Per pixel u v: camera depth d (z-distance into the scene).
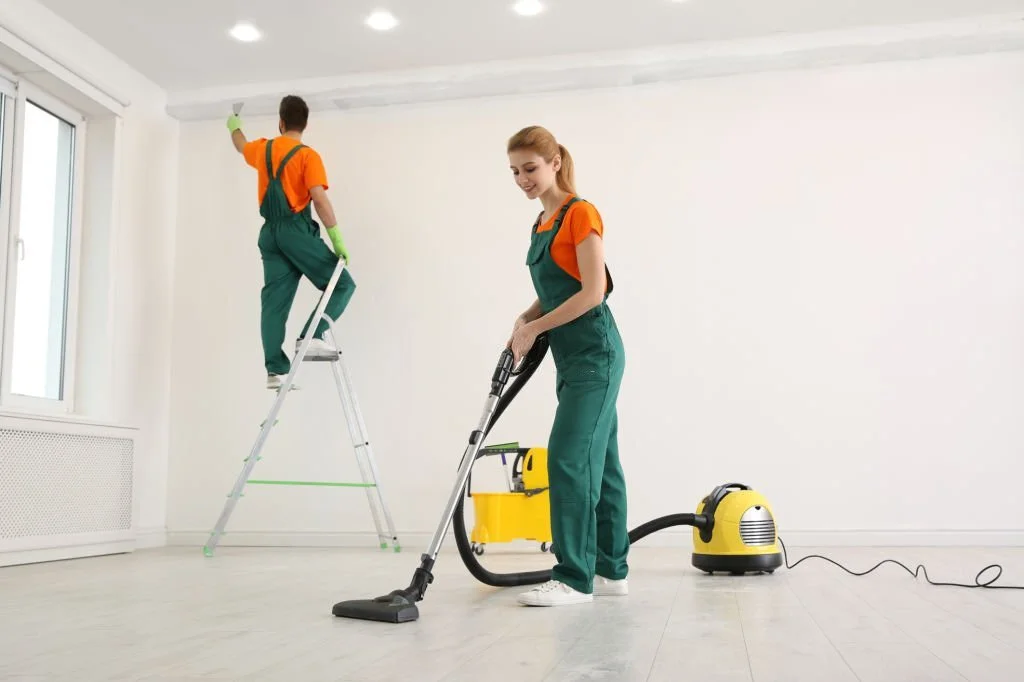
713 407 4.40
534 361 2.30
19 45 3.80
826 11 4.19
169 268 4.90
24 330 4.11
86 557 3.84
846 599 2.28
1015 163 4.33
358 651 1.55
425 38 4.41
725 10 4.16
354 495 4.61
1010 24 4.23
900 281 4.36
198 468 4.77
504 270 4.65
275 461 4.70
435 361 4.64
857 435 4.30
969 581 2.72
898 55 4.40
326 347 4.23
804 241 4.44
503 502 3.88
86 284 4.41
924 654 1.51
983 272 4.30
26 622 1.93
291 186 4.09
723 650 1.55
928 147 4.40
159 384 4.77
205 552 3.91
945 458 4.23
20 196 3.99
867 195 4.42
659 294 4.50
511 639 1.67
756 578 2.85
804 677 1.32
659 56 4.52
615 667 1.40
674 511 4.36
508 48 4.53
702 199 4.54
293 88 4.83
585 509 2.21
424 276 4.71
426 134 4.80
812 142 4.49
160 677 1.35
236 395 4.79
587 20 4.25
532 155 2.25
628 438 4.43
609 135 4.64
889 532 4.21
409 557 3.81
